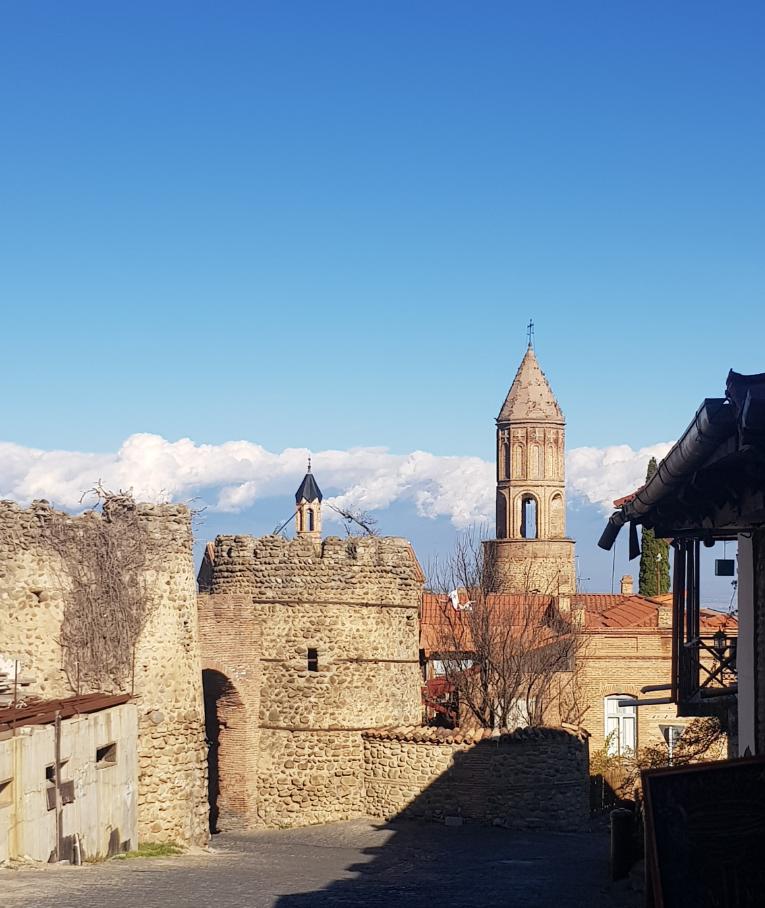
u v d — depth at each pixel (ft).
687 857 46.50
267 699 135.23
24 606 106.42
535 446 325.21
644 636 165.07
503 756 126.31
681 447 53.31
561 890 75.20
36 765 81.30
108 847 95.91
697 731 134.00
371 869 91.50
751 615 76.59
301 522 232.32
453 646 153.58
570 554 315.17
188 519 116.26
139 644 109.50
